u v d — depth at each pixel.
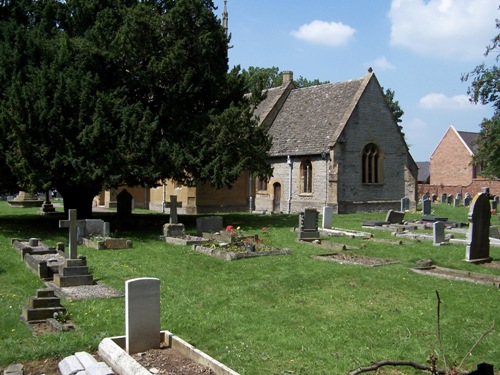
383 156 37.16
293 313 9.91
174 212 20.14
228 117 22.98
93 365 6.50
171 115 23.52
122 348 7.65
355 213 34.78
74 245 12.53
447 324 9.19
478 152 20.84
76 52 22.83
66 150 20.77
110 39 23.20
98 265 14.57
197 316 9.61
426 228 25.45
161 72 23.02
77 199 24.89
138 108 22.20
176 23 23.92
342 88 38.03
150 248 17.73
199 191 34.50
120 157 20.66
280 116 40.81
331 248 18.02
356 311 10.03
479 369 4.99
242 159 23.83
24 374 6.82
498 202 48.94
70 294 11.17
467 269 14.25
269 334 8.63
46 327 8.80
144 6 23.12
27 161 19.56
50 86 21.20
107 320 9.18
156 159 21.47
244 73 26.19
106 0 24.88
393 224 26.20
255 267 14.28
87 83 21.36
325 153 34.16
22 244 17.38
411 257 16.11
